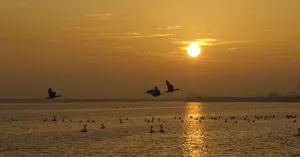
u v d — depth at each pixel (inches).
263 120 5994.1
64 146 3095.5
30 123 5531.5
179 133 4015.8
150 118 6776.6
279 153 2758.4
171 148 2970.0
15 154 2773.1
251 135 3809.1
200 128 4611.2
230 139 3489.2
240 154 2723.9
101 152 2807.6
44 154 2758.4
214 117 6963.6
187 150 2881.4
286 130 4320.9
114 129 4505.4
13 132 4207.7
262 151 2834.6
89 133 4050.2
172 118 6732.3
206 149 2920.8
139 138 3575.3
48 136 3786.9
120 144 3181.6
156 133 4018.2
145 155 2689.5
